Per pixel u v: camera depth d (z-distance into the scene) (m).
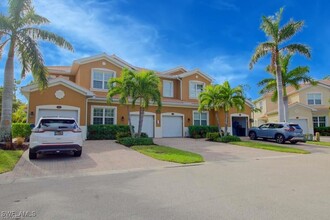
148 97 16.16
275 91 26.59
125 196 5.58
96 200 5.29
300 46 21.59
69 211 4.62
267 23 22.19
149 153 12.59
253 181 7.09
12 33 13.79
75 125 11.00
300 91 34.78
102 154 12.22
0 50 14.44
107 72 22.20
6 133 13.07
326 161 11.29
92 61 21.66
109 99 16.86
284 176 7.80
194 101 26.55
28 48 13.55
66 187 6.43
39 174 8.09
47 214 4.46
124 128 19.83
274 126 21.23
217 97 20.62
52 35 14.42
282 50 22.31
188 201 5.22
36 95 17.17
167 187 6.40
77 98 18.31
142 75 16.36
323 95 33.84
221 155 13.05
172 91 26.75
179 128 24.52
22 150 12.42
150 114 22.81
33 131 10.22
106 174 8.21
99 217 4.33
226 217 4.34
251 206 4.91
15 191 6.04
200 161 10.80
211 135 20.92
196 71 27.12
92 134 18.84
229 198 5.43
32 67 13.73
